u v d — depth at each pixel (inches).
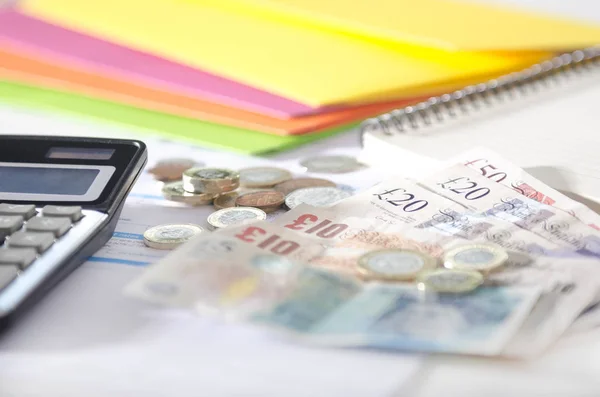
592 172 27.2
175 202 27.2
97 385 17.1
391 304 18.7
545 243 21.9
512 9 51.3
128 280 21.6
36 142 26.0
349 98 34.9
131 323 19.5
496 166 26.7
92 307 20.2
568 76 41.2
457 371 17.3
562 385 16.8
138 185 29.1
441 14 47.6
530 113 34.7
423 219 23.5
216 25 46.7
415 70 39.5
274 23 47.4
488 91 36.5
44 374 17.5
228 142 32.7
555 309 18.8
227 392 16.7
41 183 24.2
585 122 33.1
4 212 22.1
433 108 34.1
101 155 25.5
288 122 34.4
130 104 37.3
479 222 23.2
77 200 23.5
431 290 19.0
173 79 39.5
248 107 35.7
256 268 20.1
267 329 18.6
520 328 18.2
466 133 31.7
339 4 48.8
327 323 17.9
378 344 17.3
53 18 49.6
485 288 19.4
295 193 26.9
